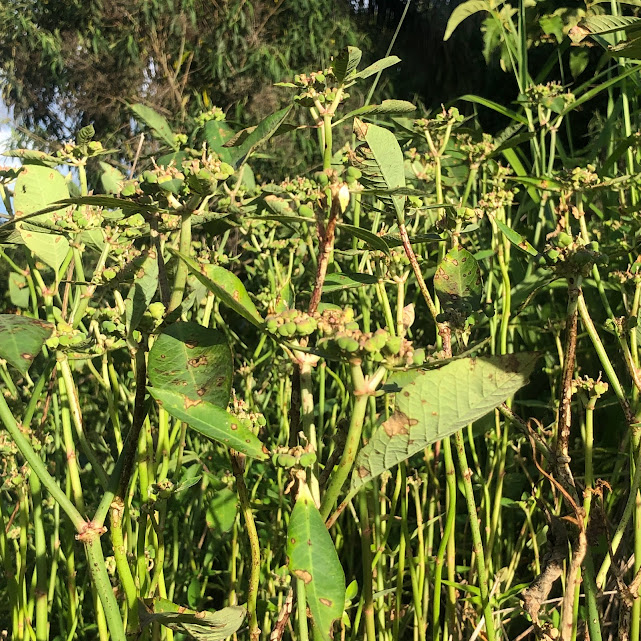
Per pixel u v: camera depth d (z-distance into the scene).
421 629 0.52
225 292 0.27
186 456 0.63
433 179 0.69
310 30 2.21
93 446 0.73
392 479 0.65
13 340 0.29
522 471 0.72
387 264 0.47
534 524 0.67
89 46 2.45
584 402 0.44
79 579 0.68
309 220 0.36
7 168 0.54
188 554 0.65
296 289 0.80
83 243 0.50
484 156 0.68
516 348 0.78
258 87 2.21
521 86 0.87
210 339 0.31
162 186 0.32
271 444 0.73
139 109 0.61
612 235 0.79
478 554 0.44
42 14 2.51
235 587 0.58
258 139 0.34
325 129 0.40
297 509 0.28
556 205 0.80
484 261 0.81
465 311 0.38
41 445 0.50
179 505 0.62
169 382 0.30
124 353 0.64
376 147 0.39
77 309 0.43
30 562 0.61
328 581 0.27
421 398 0.29
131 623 0.33
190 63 2.37
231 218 0.48
